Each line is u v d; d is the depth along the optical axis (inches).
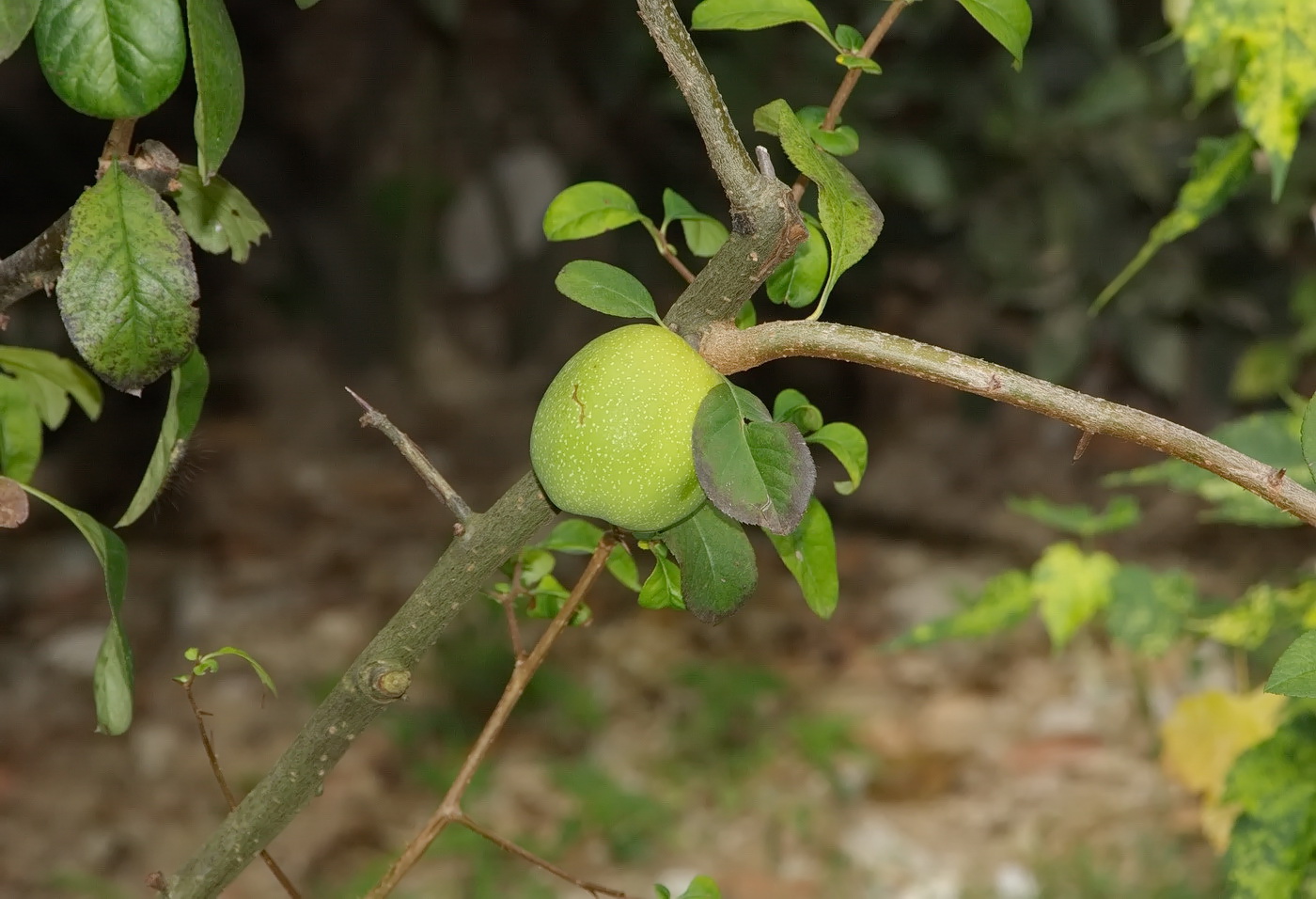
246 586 95.8
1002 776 68.2
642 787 69.6
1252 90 34.2
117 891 62.4
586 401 29.7
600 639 85.9
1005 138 84.7
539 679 77.8
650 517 30.2
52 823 68.0
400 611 31.4
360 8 138.6
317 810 68.4
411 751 73.7
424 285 140.8
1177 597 40.6
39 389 35.7
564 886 61.5
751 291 30.0
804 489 29.1
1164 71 81.3
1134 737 69.8
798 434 29.3
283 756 31.9
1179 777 42.6
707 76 29.6
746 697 75.5
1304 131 77.6
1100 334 91.0
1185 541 95.4
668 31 29.6
